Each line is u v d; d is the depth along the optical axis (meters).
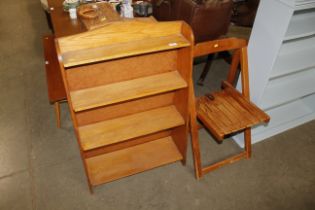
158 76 1.61
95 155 1.93
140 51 1.31
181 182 1.86
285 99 2.05
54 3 2.21
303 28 1.71
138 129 1.67
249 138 1.95
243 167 1.97
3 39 3.27
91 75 1.46
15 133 2.16
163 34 1.42
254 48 1.79
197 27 2.13
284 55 1.94
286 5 1.48
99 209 1.70
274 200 1.79
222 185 1.85
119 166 1.87
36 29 3.48
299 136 2.24
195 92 2.60
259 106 1.95
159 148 2.00
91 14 1.92
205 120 1.67
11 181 1.83
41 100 2.46
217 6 2.08
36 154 2.01
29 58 2.97
